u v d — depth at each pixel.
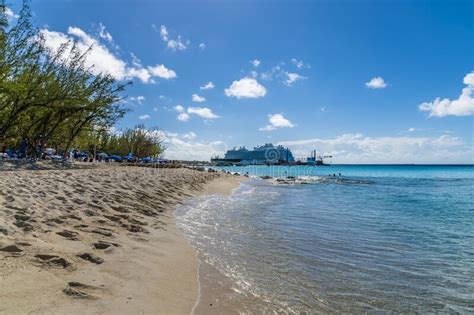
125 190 13.07
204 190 22.53
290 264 6.49
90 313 3.43
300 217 12.83
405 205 18.59
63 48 24.09
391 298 5.05
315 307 4.60
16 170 16.16
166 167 43.62
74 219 7.26
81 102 25.67
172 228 8.83
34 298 3.48
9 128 24.81
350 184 41.50
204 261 6.26
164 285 4.71
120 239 6.54
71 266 4.58
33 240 5.21
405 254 7.66
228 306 4.36
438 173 99.38
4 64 20.23
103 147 62.72
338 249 7.87
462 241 9.19
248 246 7.71
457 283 5.76
